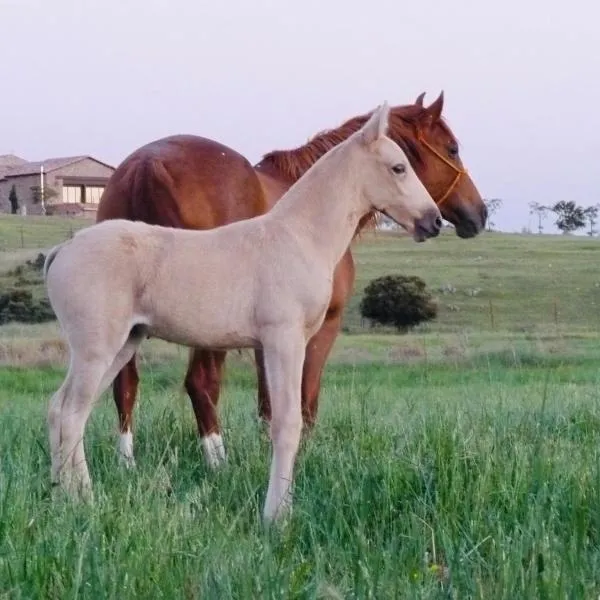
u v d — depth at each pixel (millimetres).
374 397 13836
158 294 6750
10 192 103500
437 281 61469
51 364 24594
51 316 42625
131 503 6238
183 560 5141
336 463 7066
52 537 5246
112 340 6719
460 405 10844
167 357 22516
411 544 5551
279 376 6746
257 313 6781
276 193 9789
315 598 4602
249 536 5605
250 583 4664
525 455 6742
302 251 6891
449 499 6172
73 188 104625
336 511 6020
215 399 8688
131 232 6801
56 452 6695
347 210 7156
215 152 9141
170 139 9273
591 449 7418
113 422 9414
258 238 6883
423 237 7375
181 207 8758
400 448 7301
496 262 71625
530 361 25125
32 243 71062
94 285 6668
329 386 16281
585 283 61219
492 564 5320
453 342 32750
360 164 7199
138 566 4902
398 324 43594
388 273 64625
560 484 6316
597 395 11727
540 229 135250
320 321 7039
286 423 6680
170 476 7199
